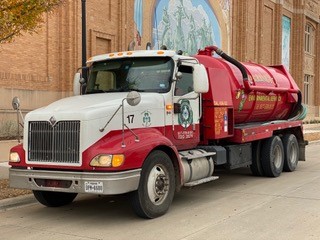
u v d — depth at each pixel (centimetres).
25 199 680
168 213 612
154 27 1714
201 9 2002
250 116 930
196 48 1967
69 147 546
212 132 741
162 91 635
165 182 592
